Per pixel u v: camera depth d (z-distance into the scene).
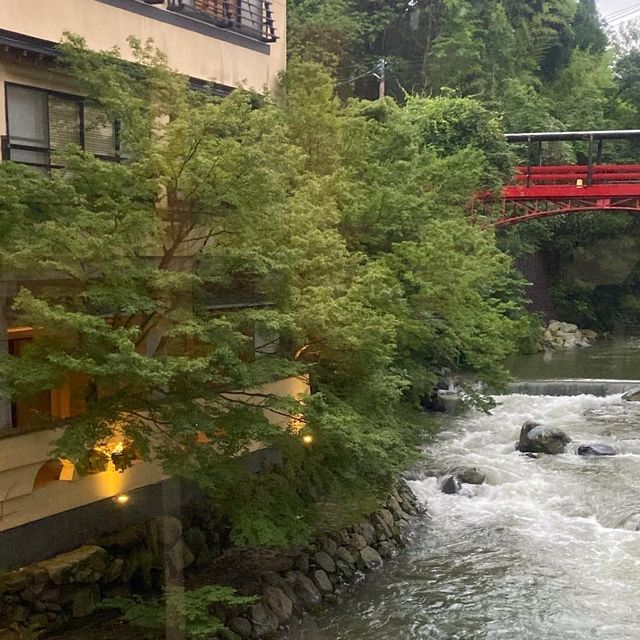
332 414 10.73
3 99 10.32
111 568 10.87
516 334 19.38
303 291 10.90
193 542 12.03
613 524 15.87
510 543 14.99
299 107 14.62
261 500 11.14
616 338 46.00
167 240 9.77
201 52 13.70
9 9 10.14
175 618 9.94
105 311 9.52
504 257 20.36
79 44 9.78
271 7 15.92
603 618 11.99
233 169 9.21
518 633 11.56
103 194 9.00
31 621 9.83
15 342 9.67
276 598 11.76
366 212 14.97
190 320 8.92
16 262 8.11
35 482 10.49
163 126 9.59
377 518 14.88
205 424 9.45
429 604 12.52
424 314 15.79
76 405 10.30
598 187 34.09
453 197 19.03
